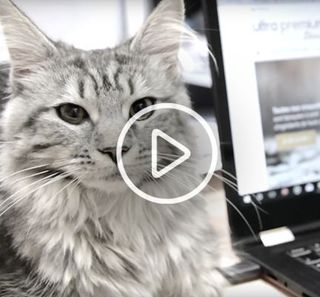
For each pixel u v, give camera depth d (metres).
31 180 0.68
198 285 0.74
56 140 0.65
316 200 0.90
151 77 0.71
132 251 0.70
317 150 0.91
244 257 0.82
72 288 0.66
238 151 0.85
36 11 0.95
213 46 0.85
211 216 0.85
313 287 0.68
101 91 0.67
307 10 0.92
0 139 0.71
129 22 1.00
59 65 0.69
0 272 0.67
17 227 0.68
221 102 0.84
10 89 0.71
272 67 0.89
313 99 0.91
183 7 0.74
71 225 0.68
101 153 0.63
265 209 0.87
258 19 0.88
